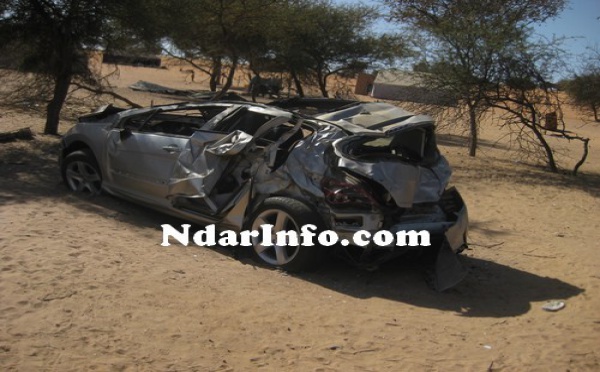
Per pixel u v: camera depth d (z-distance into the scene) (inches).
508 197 442.6
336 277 235.8
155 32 494.9
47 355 145.1
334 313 196.2
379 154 233.9
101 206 290.8
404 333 184.4
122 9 458.9
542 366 164.6
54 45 469.1
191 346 159.9
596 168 693.9
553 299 227.5
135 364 146.3
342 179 221.5
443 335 185.6
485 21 617.6
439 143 823.7
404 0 721.6
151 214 291.1
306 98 271.4
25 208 269.7
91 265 207.2
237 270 229.1
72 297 179.0
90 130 302.0
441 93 584.1
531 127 606.9
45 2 447.5
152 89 1315.2
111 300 181.2
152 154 269.7
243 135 245.3
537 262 278.1
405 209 231.0
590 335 190.1
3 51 487.5
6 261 198.7
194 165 254.2
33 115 597.0
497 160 663.1
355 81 2315.5
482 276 252.7
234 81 2222.0
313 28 954.1
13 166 362.6
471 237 319.0
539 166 641.6
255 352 161.2
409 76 636.1
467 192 451.5
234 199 244.7
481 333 189.6
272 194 237.6
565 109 1921.8
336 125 235.8
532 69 557.6
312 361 158.9
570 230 349.1
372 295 220.2
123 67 2474.2
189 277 211.8
